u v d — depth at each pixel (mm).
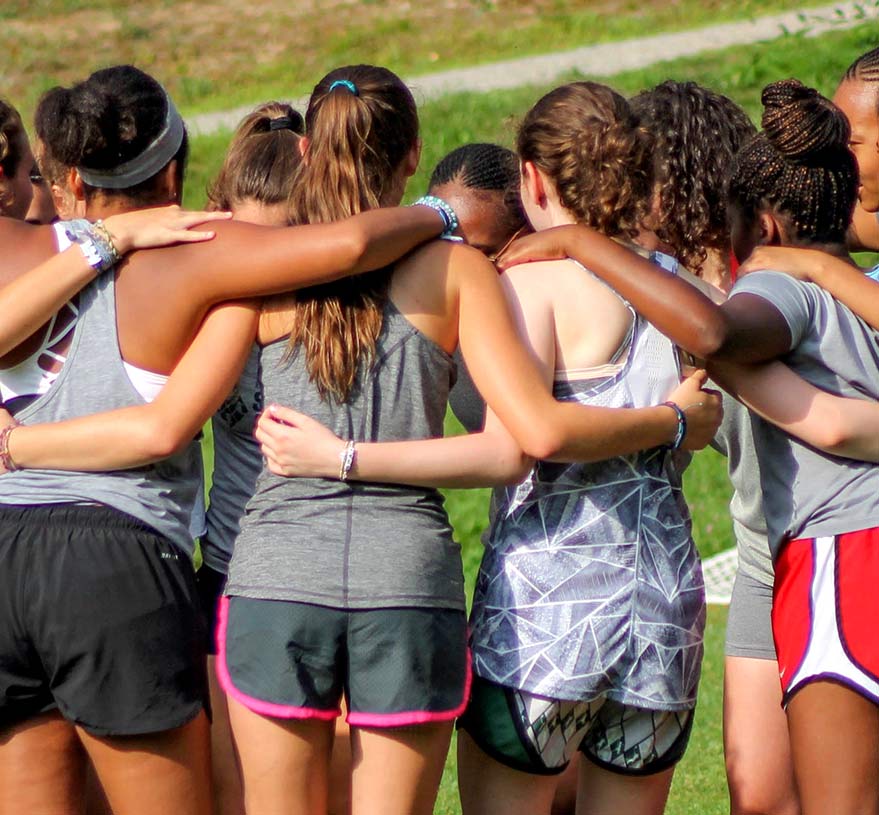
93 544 11141
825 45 55438
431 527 11141
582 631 11305
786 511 11930
